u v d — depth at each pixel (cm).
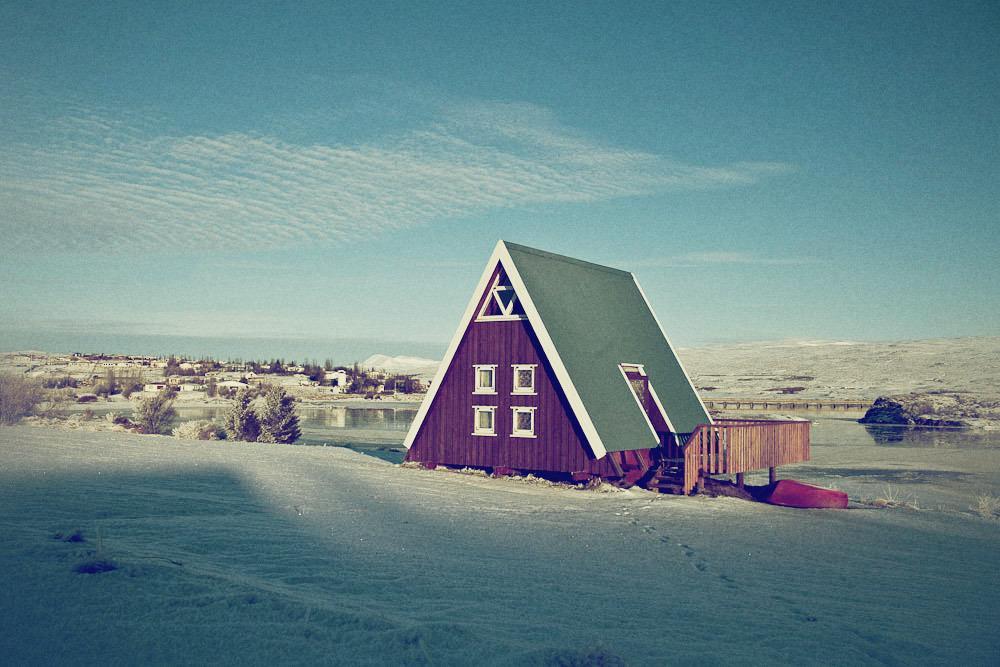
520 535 1521
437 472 2717
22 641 613
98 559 877
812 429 7106
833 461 4150
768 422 2855
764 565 1373
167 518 1353
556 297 2812
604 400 2600
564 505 2055
